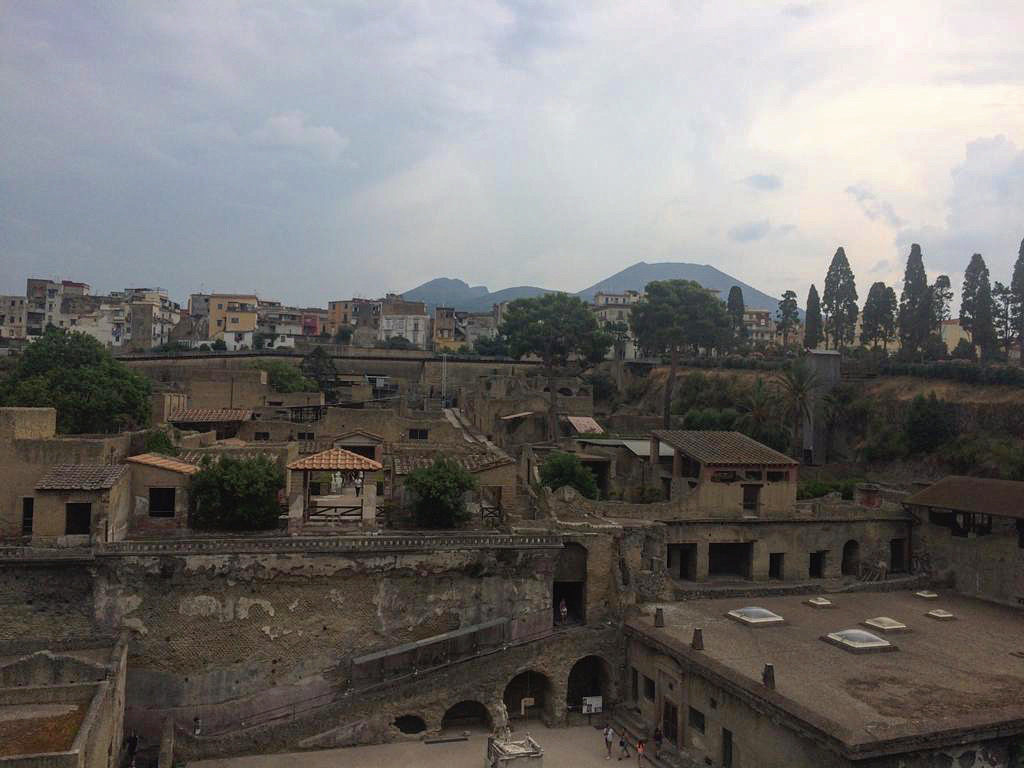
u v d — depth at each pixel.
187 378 104.00
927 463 83.31
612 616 52.03
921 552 60.78
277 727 44.66
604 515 57.12
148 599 45.62
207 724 45.84
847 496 72.94
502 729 45.97
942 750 32.47
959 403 87.75
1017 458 73.75
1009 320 113.69
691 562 58.94
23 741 29.77
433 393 138.00
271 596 47.16
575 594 54.75
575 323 111.19
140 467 52.28
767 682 36.44
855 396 99.38
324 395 115.06
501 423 98.06
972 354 114.62
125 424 76.94
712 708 40.53
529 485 67.00
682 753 42.09
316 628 47.72
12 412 50.47
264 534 52.78
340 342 178.25
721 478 59.56
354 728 45.53
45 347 86.50
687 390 123.31
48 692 34.47
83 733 29.53
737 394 112.94
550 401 106.81
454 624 49.62
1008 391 86.50
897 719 33.06
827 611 50.94
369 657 47.44
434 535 50.25
